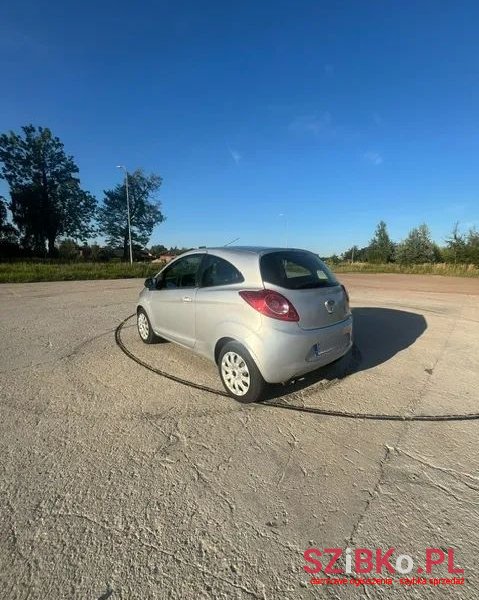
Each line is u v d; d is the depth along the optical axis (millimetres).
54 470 2682
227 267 3982
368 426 3316
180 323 4605
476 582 1836
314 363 3666
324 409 3637
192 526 2182
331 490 2486
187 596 1755
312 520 2229
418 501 2381
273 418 3457
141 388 4121
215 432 3211
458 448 2980
